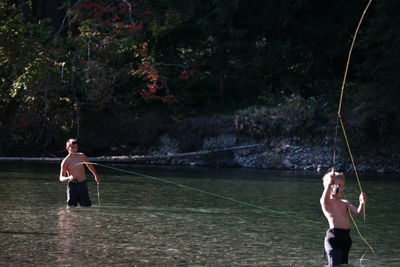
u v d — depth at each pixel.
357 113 30.20
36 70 30.19
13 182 20.77
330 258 9.86
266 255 10.59
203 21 32.84
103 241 11.47
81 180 15.74
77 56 31.44
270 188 20.53
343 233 9.90
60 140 33.09
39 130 32.88
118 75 31.62
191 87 34.84
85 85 31.34
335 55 32.97
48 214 14.41
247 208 16.06
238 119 31.44
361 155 29.38
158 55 34.59
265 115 31.17
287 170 28.64
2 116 32.78
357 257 10.58
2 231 12.21
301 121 30.62
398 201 17.77
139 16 32.47
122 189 19.91
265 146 30.64
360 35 32.84
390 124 29.67
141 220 13.93
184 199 17.66
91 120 33.22
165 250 10.83
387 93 29.02
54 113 32.53
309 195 18.77
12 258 9.96
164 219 14.13
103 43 31.55
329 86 33.00
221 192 19.28
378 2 29.91
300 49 33.97
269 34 34.28
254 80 34.38
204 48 34.41
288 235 12.46
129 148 32.91
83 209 15.32
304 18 33.34
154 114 33.31
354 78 34.09
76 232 12.27
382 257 10.60
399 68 28.64
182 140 32.06
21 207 15.34
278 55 33.81
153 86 31.38
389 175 26.77
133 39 32.44
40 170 25.58
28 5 37.50
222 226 13.39
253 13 33.22
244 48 33.53
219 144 31.31
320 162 29.30
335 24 33.28
